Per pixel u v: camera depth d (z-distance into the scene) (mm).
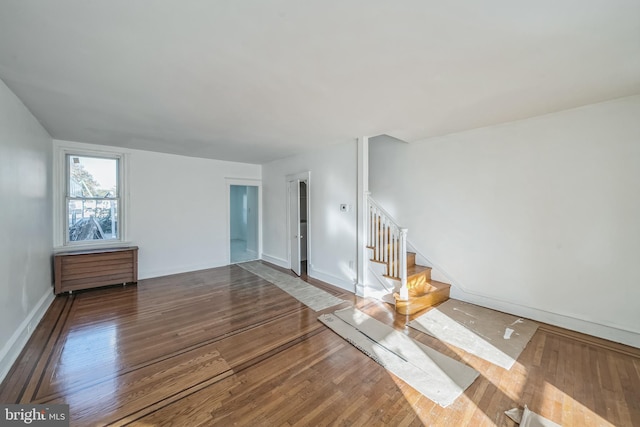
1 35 1511
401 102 2561
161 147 4566
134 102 2557
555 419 1677
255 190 6688
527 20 1395
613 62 1844
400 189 4457
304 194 6238
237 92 2320
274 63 1839
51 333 2814
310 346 2576
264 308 3527
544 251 3070
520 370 2182
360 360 2336
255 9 1307
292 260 5477
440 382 2031
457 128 3512
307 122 3193
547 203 3035
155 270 5000
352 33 1502
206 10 1313
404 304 3271
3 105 2168
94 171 4438
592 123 2730
